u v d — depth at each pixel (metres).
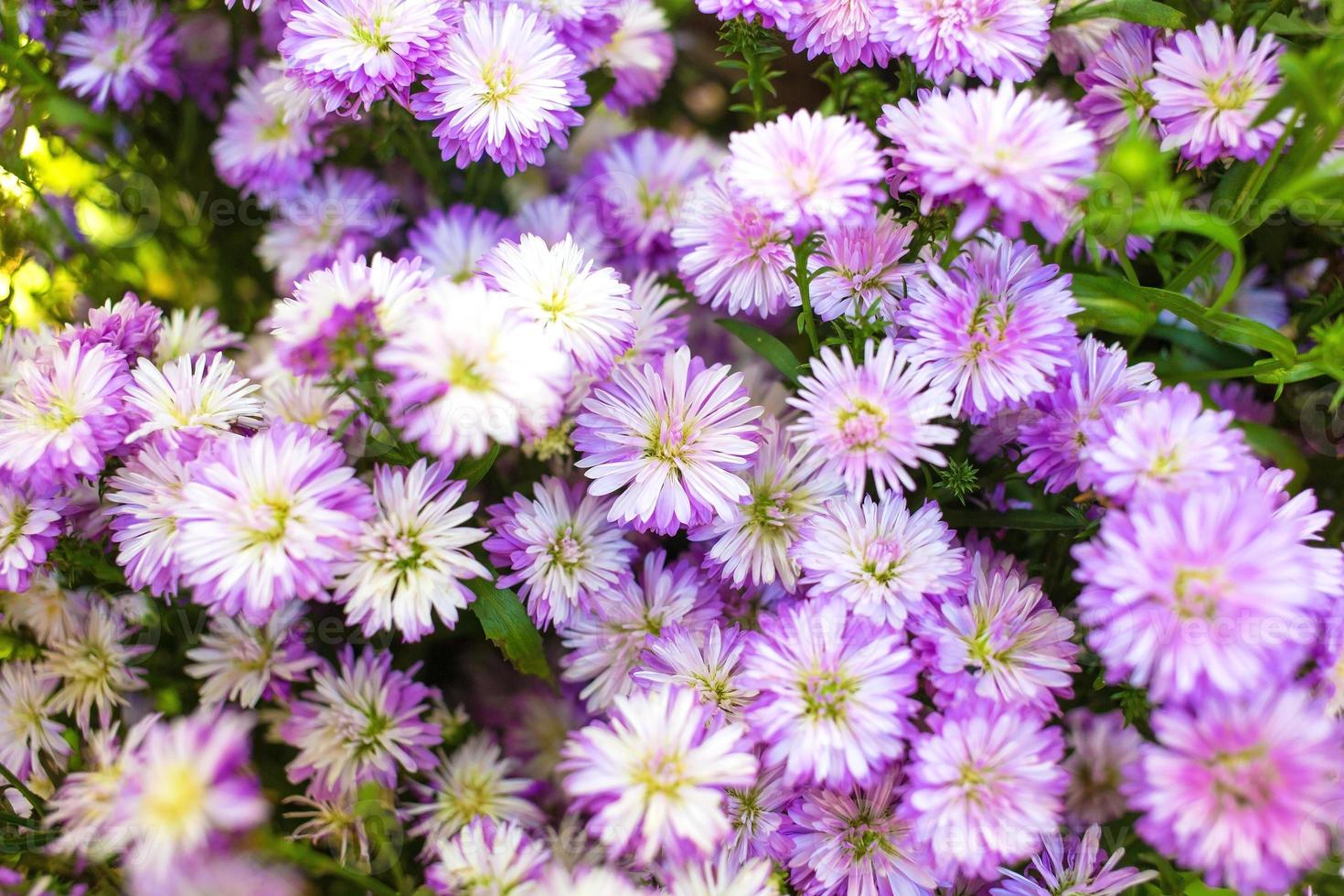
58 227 0.49
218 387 0.43
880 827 0.41
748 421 0.43
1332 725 0.38
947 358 0.42
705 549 0.45
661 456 0.42
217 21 0.50
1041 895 0.41
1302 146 0.42
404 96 0.44
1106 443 0.40
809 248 0.41
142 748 0.42
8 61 0.48
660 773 0.39
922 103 0.42
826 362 0.41
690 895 0.40
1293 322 0.47
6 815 0.42
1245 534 0.38
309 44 0.44
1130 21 0.45
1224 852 0.37
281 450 0.40
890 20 0.43
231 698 0.44
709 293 0.45
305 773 0.43
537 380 0.39
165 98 0.52
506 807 0.45
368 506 0.40
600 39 0.48
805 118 0.41
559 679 0.46
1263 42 0.42
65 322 0.48
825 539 0.42
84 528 0.44
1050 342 0.41
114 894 0.41
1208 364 0.47
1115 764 0.43
